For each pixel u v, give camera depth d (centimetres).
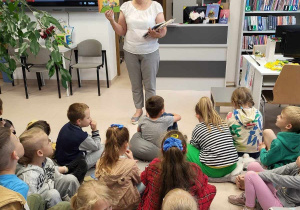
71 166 224
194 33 438
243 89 257
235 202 212
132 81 357
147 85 357
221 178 236
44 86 502
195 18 436
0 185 125
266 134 250
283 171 189
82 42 474
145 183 181
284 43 342
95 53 472
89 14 468
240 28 471
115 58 522
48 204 174
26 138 174
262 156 222
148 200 173
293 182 175
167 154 161
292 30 337
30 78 513
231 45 489
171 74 467
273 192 191
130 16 329
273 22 473
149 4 332
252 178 186
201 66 457
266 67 321
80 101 431
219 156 223
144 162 272
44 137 177
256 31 475
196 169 173
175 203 122
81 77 507
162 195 166
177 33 442
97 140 250
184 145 175
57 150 236
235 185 236
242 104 254
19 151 143
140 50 336
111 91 473
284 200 187
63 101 433
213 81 464
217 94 345
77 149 233
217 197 221
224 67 454
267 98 322
